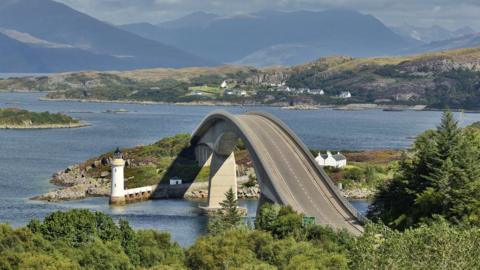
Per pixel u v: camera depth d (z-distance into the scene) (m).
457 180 193.12
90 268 151.00
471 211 184.75
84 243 168.12
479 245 107.56
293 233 187.62
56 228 172.62
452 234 110.31
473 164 198.38
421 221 188.12
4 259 144.50
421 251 107.06
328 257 149.00
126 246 174.38
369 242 114.62
